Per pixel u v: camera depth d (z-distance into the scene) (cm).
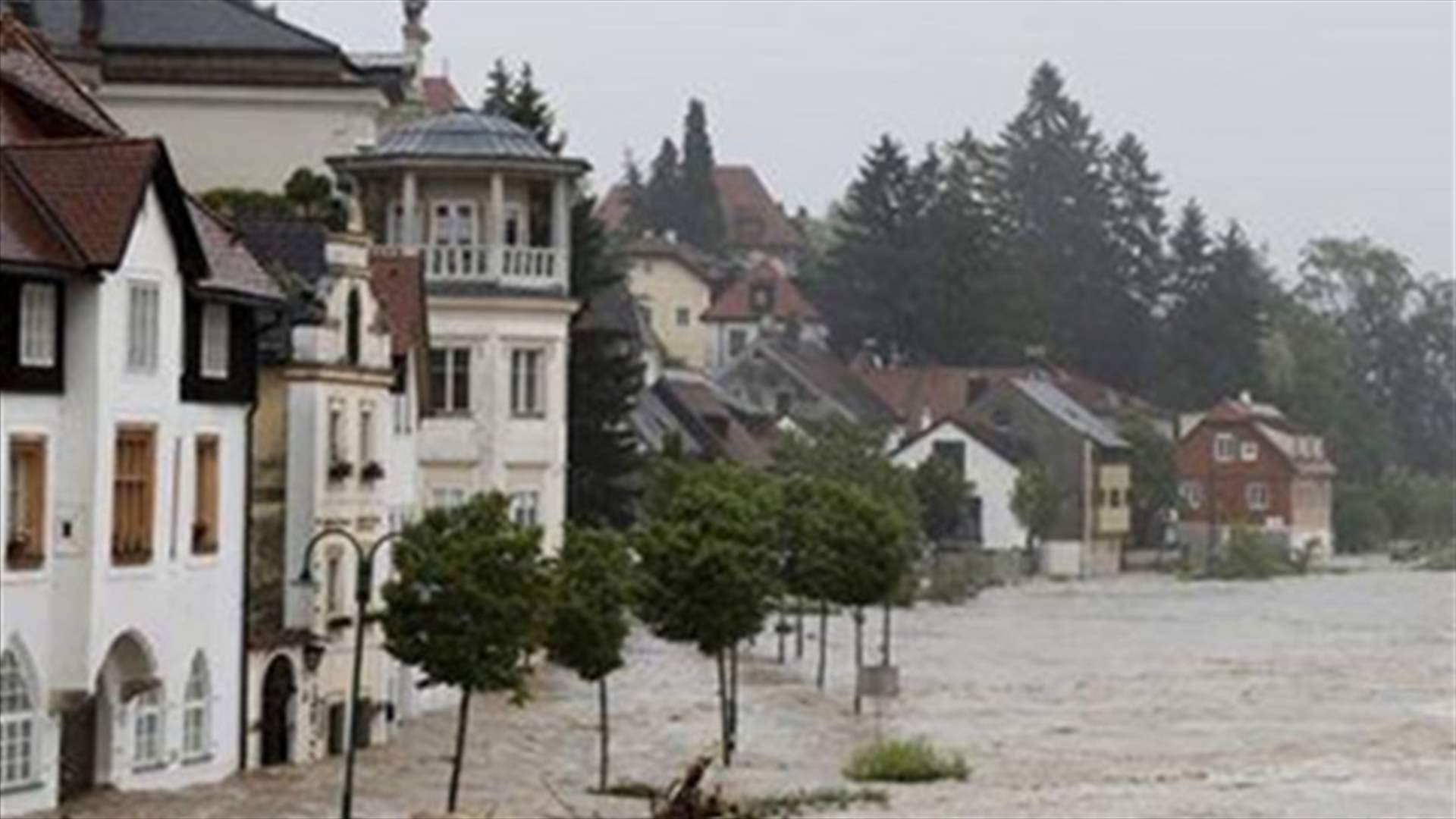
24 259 10012
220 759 11825
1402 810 11975
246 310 11956
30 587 10262
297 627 12631
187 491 11400
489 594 10806
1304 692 18388
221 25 18250
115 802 10744
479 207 17100
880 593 17825
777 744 14338
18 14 17525
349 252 13200
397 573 11931
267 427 12681
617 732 14538
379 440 13688
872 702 16912
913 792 12406
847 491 18088
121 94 18075
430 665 10831
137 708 11150
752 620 13675
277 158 18188
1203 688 18575
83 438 10450
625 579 12256
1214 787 12781
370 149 17350
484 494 11388
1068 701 17475
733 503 14025
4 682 10169
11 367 10081
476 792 11762
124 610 10769
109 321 10544
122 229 10450
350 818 10150
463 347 17075
